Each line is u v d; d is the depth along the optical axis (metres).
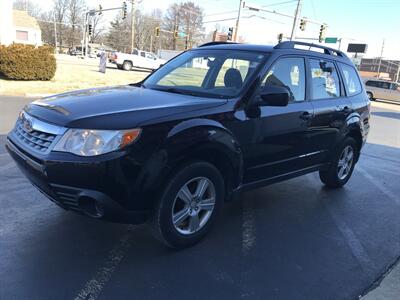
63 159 3.29
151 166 3.41
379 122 17.92
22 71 19.19
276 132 4.55
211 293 3.33
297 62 4.97
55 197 3.48
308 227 4.79
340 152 5.97
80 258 3.69
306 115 4.96
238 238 4.34
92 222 4.40
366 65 119.56
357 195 6.16
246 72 4.45
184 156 3.62
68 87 18.91
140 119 3.46
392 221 5.19
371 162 8.77
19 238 3.96
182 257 3.84
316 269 3.83
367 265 3.97
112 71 32.91
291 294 3.39
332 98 5.62
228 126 4.00
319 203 5.66
